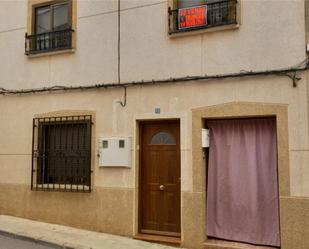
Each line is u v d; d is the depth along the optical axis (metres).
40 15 8.74
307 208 6.10
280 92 6.37
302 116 6.21
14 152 8.67
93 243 6.89
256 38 6.59
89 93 7.94
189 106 7.01
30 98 8.59
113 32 7.80
